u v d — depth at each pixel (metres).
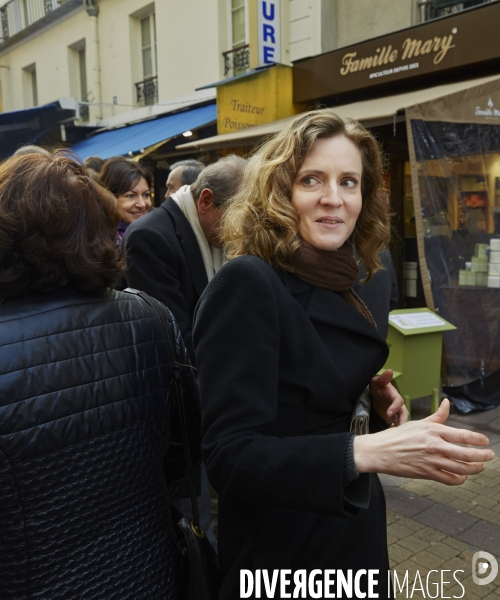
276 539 1.13
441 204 4.61
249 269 1.08
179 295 2.27
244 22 8.20
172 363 1.21
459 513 3.10
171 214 2.36
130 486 1.06
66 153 1.19
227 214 1.27
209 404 1.05
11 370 0.94
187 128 7.41
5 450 0.91
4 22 15.09
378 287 3.04
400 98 5.57
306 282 1.18
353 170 1.17
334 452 0.97
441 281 4.66
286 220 1.12
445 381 4.79
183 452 1.33
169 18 9.30
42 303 1.04
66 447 0.97
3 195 1.03
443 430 0.93
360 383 1.21
